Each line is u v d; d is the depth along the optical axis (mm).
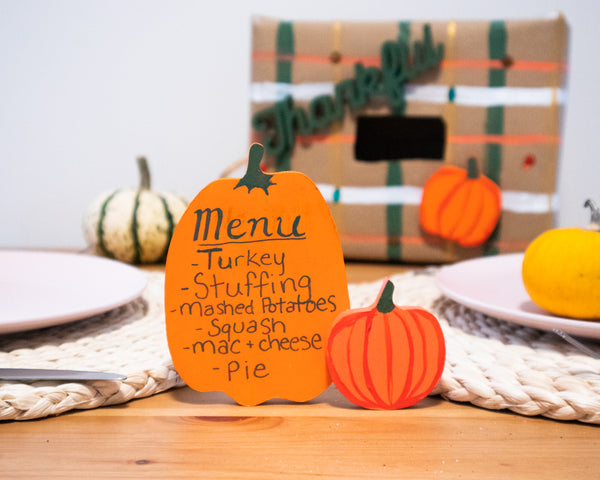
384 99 895
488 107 880
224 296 393
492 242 900
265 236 395
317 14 1264
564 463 324
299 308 396
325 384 397
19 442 341
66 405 372
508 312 450
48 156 1332
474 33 871
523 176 883
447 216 876
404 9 1249
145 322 536
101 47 1291
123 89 1306
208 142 1321
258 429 362
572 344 448
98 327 515
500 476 310
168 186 1336
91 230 904
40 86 1304
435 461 325
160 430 359
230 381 395
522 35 863
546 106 870
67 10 1274
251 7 1269
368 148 911
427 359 390
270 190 394
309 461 323
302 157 916
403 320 387
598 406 360
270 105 909
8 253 682
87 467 314
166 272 390
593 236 466
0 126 1318
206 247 392
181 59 1293
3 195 1347
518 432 362
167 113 1312
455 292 525
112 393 387
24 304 516
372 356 387
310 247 396
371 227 917
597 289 451
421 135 897
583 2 1218
